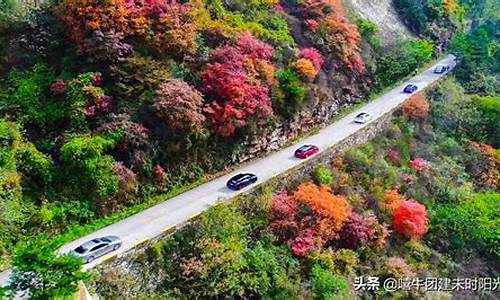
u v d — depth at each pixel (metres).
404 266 29.34
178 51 31.58
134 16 30.77
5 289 17.48
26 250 17.92
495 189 39.53
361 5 54.50
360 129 38.56
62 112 27.91
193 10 33.75
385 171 35.50
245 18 39.09
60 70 29.73
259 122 33.19
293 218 28.05
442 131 43.78
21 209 24.31
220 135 31.47
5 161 24.78
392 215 32.31
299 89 35.72
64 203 25.55
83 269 21.92
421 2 63.06
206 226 25.78
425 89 48.06
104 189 26.14
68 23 30.08
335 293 26.00
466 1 73.19
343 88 42.44
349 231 29.34
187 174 30.11
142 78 29.27
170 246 25.02
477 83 52.62
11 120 26.92
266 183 30.23
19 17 30.62
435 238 33.19
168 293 23.88
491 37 62.56
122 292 22.84
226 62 32.03
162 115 28.41
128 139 27.45
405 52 51.59
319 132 38.53
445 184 37.09
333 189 32.41
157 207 27.67
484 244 33.06
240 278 24.67
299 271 26.62
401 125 41.94
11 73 28.88
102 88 28.91
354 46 43.94
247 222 27.62
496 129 44.72
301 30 41.78
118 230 25.41
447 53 63.16
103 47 29.06
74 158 25.69
